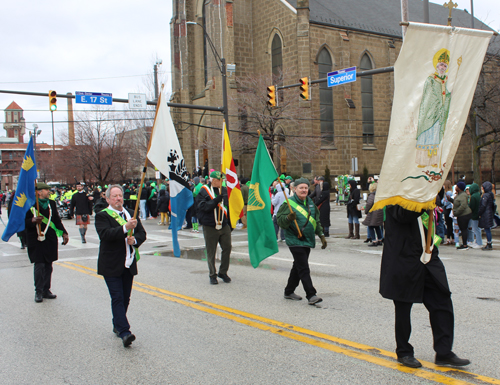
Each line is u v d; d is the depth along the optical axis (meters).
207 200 8.30
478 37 4.11
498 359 4.45
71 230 19.95
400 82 3.94
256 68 38.94
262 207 7.58
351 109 37.06
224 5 37.19
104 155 40.81
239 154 37.03
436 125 4.05
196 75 42.50
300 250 6.70
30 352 5.09
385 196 3.99
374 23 40.88
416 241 4.21
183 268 10.04
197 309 6.62
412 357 4.36
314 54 35.84
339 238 15.04
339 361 4.52
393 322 5.73
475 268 9.40
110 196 5.45
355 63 38.28
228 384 4.09
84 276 9.38
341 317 6.01
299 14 34.81
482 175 43.56
